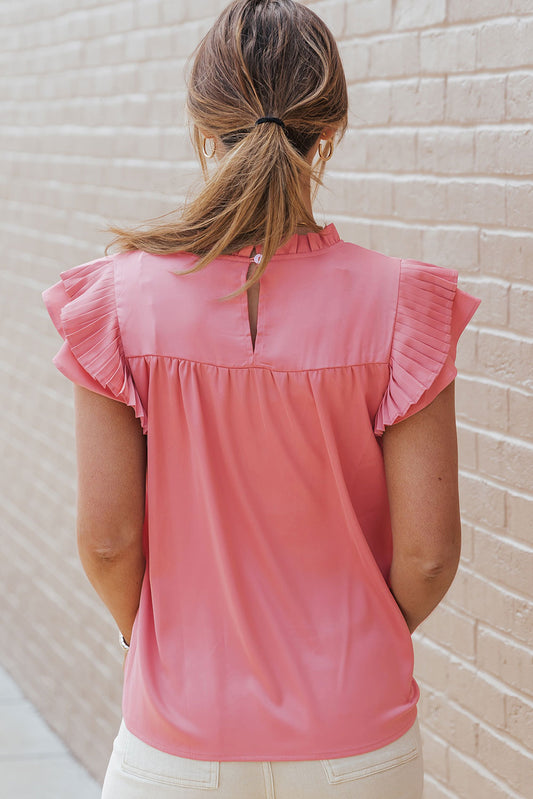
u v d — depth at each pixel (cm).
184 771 135
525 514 202
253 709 134
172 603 141
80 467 139
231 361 134
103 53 360
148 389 137
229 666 137
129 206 346
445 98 212
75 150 384
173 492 140
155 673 139
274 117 133
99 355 135
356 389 134
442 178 215
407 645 142
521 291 198
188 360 135
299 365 133
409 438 136
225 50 135
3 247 457
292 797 134
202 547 140
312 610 138
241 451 137
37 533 429
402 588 142
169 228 139
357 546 138
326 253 137
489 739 215
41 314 419
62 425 402
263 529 138
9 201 448
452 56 209
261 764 134
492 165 202
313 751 133
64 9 389
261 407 134
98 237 369
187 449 138
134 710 141
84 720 380
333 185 249
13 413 453
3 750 388
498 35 198
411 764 139
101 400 138
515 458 203
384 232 233
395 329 135
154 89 327
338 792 134
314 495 138
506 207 200
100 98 363
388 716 136
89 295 139
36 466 429
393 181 229
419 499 136
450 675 225
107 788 144
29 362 433
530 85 191
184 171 312
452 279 139
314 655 136
